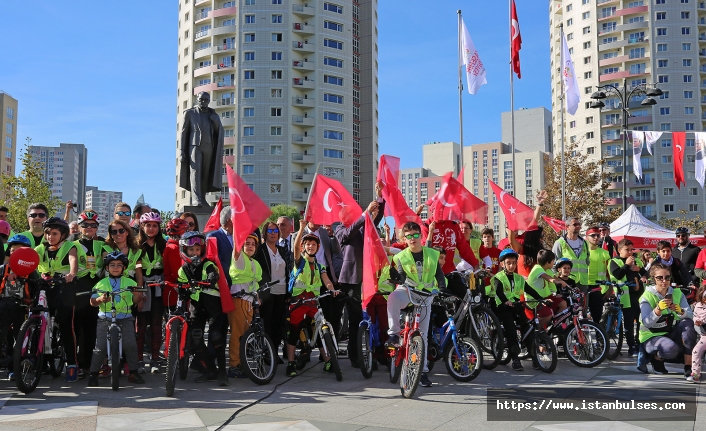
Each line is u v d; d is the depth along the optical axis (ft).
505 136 456.04
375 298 29.96
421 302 25.27
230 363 28.63
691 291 35.70
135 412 21.35
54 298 26.81
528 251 37.50
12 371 26.73
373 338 29.40
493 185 38.88
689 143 263.90
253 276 28.60
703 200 260.62
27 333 24.59
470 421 20.11
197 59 275.59
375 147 305.12
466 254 33.55
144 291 28.19
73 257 26.48
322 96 269.64
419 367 23.35
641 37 272.10
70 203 39.81
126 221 31.32
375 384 26.78
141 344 29.40
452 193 33.55
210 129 47.37
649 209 263.49
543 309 32.27
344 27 277.44
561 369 30.68
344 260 30.58
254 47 262.06
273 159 260.42
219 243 29.17
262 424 19.72
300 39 268.00
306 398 23.79
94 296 25.84
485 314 30.76
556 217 131.64
